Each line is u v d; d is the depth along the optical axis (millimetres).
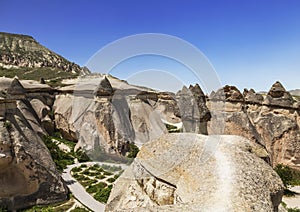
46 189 20578
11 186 19328
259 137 26969
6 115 20266
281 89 28859
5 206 19000
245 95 34625
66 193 21500
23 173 19703
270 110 29047
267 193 9508
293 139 27016
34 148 20875
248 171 10156
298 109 27656
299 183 25547
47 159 21516
